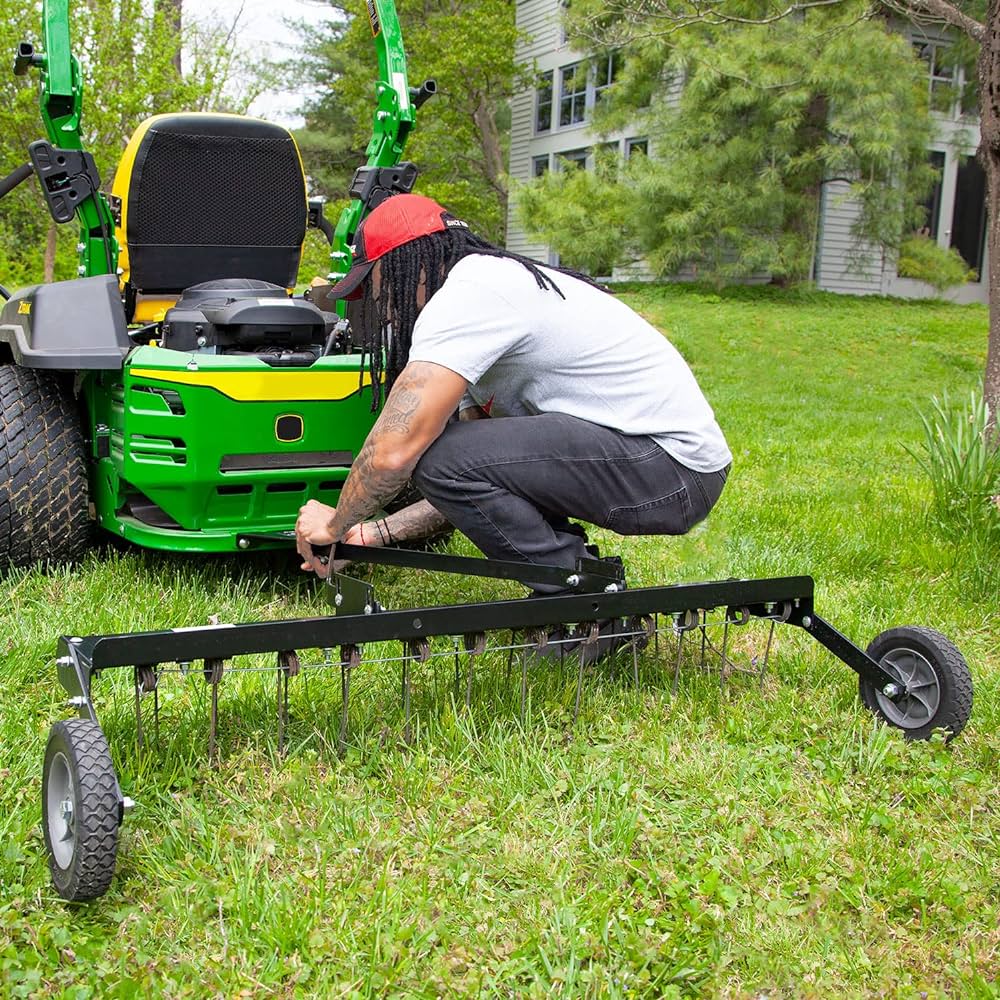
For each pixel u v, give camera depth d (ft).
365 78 79.77
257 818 7.66
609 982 6.16
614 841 7.56
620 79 54.90
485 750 8.73
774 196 51.70
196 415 11.39
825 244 61.77
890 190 52.49
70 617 11.17
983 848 7.89
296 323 12.15
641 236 54.80
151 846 7.23
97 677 9.55
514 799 8.00
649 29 34.30
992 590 13.99
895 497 19.90
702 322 50.01
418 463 9.41
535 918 6.72
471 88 73.46
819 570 15.02
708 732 9.48
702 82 49.52
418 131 73.36
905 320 52.75
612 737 9.18
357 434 12.17
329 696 9.43
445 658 10.34
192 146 13.19
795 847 7.62
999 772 9.00
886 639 9.84
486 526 9.50
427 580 13.52
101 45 36.76
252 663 9.95
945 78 62.80
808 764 9.00
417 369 8.73
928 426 17.21
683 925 6.66
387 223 9.34
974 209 67.15
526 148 80.18
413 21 75.72
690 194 51.90
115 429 12.45
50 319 11.95
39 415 12.59
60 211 12.92
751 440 28.04
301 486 12.22
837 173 55.62
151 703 9.31
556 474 9.36
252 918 6.56
